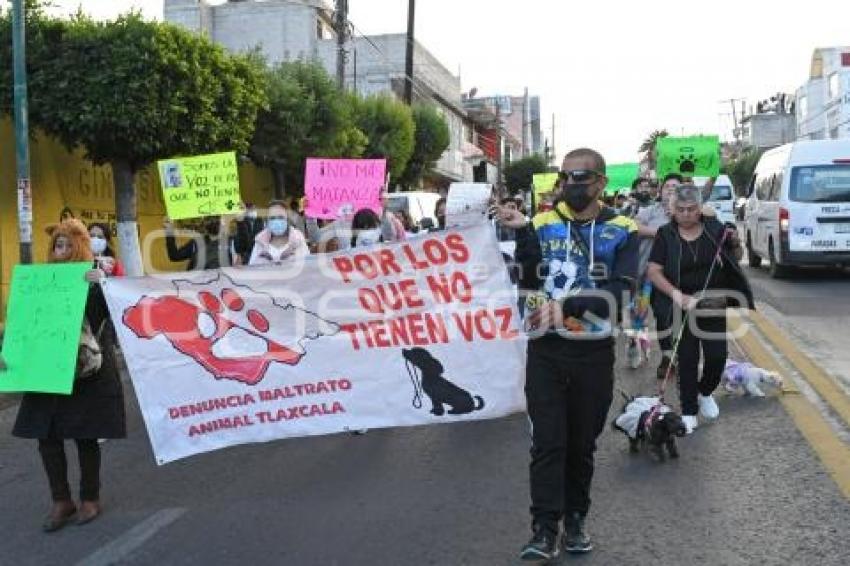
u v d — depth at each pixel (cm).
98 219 1589
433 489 584
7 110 1264
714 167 1678
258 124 1934
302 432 607
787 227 1667
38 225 1427
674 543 477
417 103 3606
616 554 466
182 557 492
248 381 603
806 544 469
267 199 2292
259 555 488
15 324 548
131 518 559
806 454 616
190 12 3903
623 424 639
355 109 2633
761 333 1102
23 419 554
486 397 605
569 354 452
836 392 786
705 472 591
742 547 468
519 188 6712
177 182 1146
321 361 607
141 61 1227
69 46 1238
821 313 1280
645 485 571
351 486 597
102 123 1230
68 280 550
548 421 450
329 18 4125
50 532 543
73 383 547
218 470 649
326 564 471
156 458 592
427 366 606
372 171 1313
